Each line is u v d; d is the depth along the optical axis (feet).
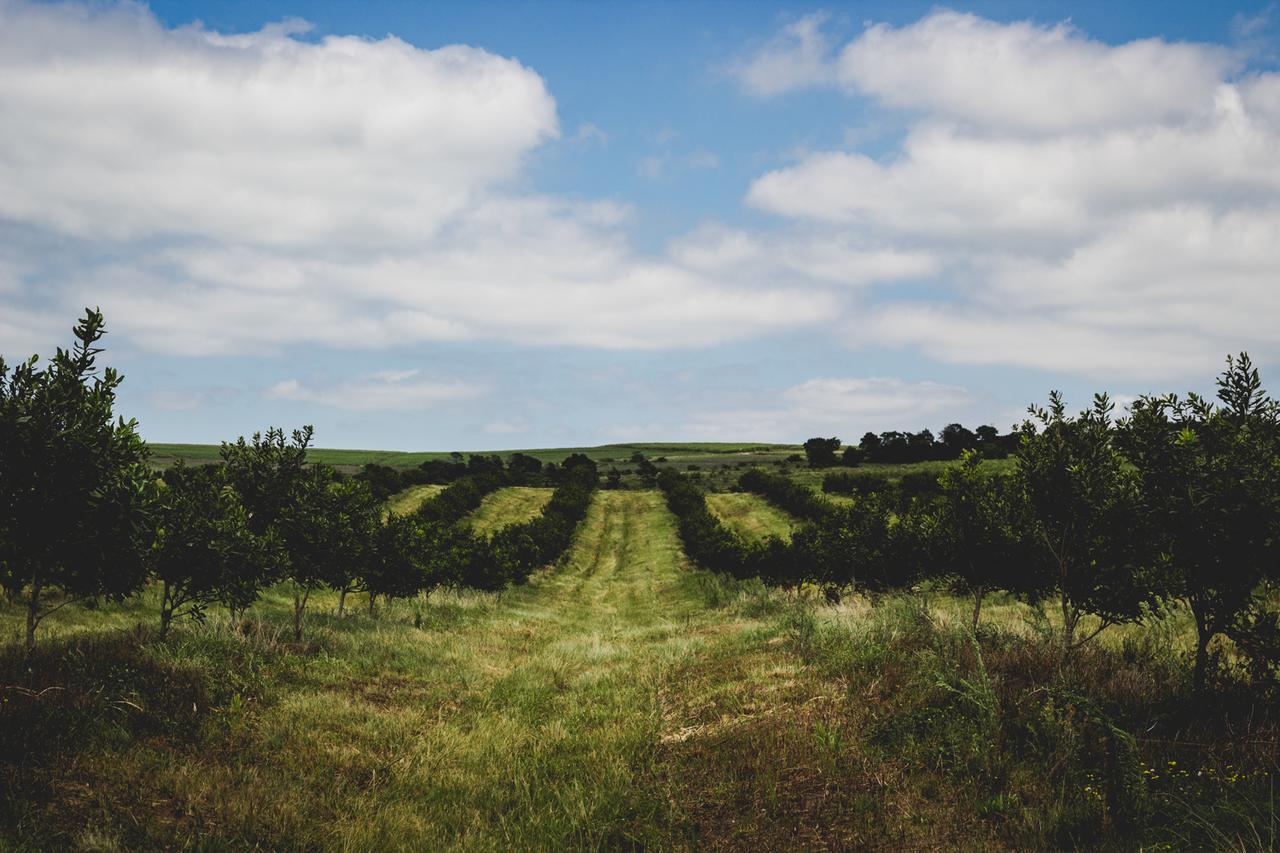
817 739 24.29
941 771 21.44
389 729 30.86
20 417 26.66
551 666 47.85
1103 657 29.48
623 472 364.79
